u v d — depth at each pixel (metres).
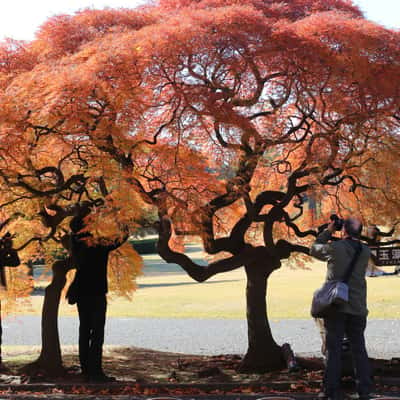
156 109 11.36
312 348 18.38
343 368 9.08
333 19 10.33
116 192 10.54
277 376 11.84
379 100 10.52
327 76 10.47
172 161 10.81
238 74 10.70
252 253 12.85
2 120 9.73
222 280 44.06
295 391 9.28
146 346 19.94
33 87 9.85
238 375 12.41
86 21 12.02
